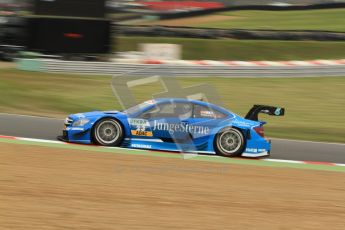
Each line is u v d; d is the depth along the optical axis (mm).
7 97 60062
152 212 20344
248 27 138375
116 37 121875
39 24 97188
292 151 38875
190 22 149625
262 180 27500
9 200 20453
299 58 114188
